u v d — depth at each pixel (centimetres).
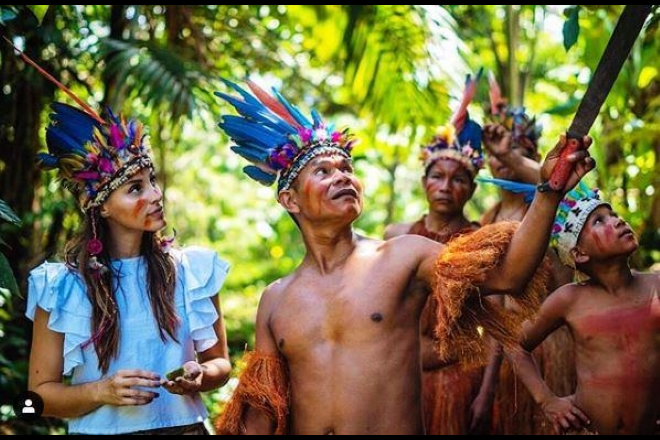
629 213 643
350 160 314
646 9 245
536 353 439
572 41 358
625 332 339
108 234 319
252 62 668
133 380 286
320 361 297
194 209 927
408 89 596
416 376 297
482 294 283
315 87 724
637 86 630
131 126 316
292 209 313
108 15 599
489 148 437
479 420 415
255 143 321
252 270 924
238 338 759
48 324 305
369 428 290
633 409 337
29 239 548
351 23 597
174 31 582
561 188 257
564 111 525
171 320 310
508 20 670
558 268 405
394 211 973
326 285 304
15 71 518
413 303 300
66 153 314
